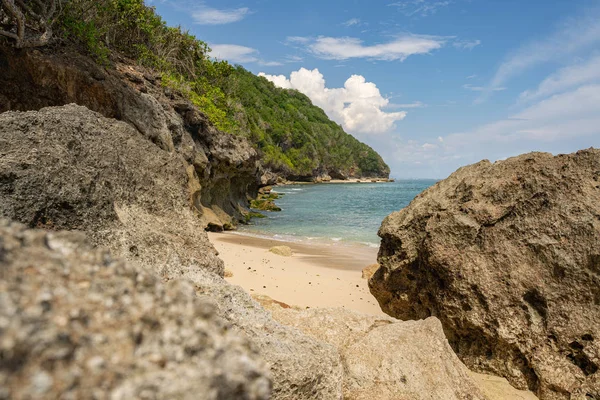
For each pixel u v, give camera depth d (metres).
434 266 7.05
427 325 5.83
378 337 5.44
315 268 14.88
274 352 3.85
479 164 8.15
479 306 6.54
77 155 4.77
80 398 1.17
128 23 26.05
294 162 119.00
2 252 1.42
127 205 5.04
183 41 34.41
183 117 23.78
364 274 13.76
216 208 27.16
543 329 6.05
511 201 6.91
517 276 6.38
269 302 8.76
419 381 4.98
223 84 39.94
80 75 15.33
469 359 6.69
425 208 7.89
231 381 1.38
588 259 5.95
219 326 1.63
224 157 26.86
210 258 5.42
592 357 5.58
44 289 1.37
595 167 6.64
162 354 1.40
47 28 14.63
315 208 44.22
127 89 17.42
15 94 14.48
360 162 166.12
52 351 1.20
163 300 1.61
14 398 1.09
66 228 4.04
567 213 6.36
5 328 1.16
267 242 21.08
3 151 4.22
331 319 6.04
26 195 3.86
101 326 1.38
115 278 1.59
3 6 13.31
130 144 5.74
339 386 4.44
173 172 6.13
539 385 5.87
